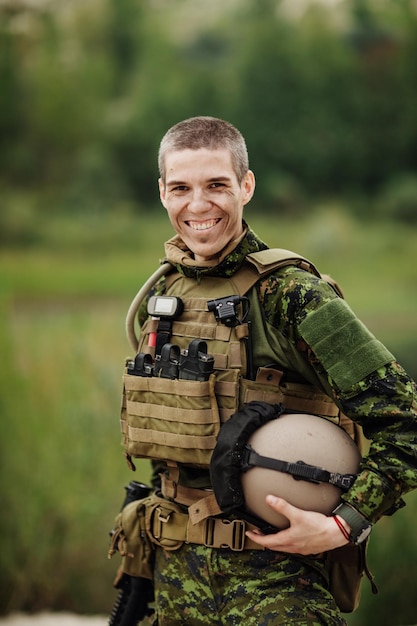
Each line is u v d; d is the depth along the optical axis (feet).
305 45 116.67
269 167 114.62
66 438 15.30
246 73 116.06
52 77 121.60
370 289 67.10
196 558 6.51
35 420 15.42
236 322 6.48
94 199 114.42
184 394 6.38
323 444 6.02
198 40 126.11
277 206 109.91
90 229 104.73
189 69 122.52
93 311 49.37
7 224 103.81
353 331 6.16
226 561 6.36
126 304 59.77
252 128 114.93
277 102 115.34
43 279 75.77
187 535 6.53
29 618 13.83
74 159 121.08
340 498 5.99
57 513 14.74
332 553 6.57
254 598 6.20
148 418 6.65
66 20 128.77
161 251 98.89
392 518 13.14
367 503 5.87
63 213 112.78
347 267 82.38
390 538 12.96
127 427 7.02
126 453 7.07
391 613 12.57
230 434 6.02
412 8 118.32
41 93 121.39
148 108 119.14
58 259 93.97
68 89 121.80
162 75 122.52
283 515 5.87
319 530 5.82
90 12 129.18
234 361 6.40
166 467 7.05
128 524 7.15
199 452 6.36
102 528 14.80
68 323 24.31
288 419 6.13
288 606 6.07
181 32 128.67
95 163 116.78
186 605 6.57
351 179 115.65
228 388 6.37
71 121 121.19
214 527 6.40
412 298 60.08
